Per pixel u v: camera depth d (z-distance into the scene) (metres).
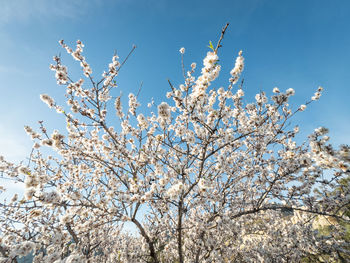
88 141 6.03
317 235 7.61
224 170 5.62
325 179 4.82
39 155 7.50
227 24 3.23
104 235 7.48
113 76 5.49
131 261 6.07
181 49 4.38
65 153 5.77
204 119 5.25
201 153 6.27
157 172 5.61
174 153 6.72
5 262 3.07
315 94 5.79
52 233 5.39
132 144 5.91
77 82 5.25
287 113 5.46
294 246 7.55
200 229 5.75
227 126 6.13
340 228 7.16
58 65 4.74
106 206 4.89
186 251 8.62
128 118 6.30
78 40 5.10
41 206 4.17
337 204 4.85
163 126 4.77
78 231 5.01
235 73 3.83
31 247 3.34
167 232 7.81
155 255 5.78
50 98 4.58
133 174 5.87
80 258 3.46
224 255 7.30
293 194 5.45
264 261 7.84
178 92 4.26
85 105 5.69
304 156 4.39
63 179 6.22
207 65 3.41
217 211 5.92
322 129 3.45
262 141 5.97
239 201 6.47
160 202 6.18
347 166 2.99
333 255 7.09
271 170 5.90
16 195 6.11
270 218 9.17
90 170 6.27
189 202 6.43
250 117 6.00
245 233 7.82
